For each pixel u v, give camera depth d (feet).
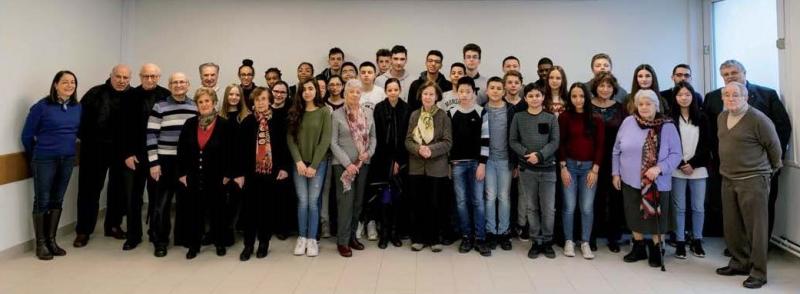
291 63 16.62
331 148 11.14
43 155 11.03
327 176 12.35
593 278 9.73
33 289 9.09
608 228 11.71
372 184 12.07
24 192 11.59
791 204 10.99
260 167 11.02
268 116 11.26
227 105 11.47
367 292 9.02
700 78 15.78
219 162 11.14
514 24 16.39
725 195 9.67
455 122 11.46
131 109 12.10
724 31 14.83
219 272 10.13
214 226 11.44
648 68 11.27
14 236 11.29
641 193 10.28
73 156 11.65
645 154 10.27
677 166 10.54
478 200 11.37
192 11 16.62
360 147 11.23
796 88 10.85
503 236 11.88
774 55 12.22
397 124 12.04
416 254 11.43
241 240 12.70
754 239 9.14
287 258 11.12
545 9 16.34
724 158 9.53
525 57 16.38
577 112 11.03
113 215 12.94
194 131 11.02
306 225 11.44
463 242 11.63
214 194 11.22
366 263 10.75
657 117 10.40
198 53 16.62
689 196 11.48
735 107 9.16
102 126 12.41
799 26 10.75
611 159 11.36
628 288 9.17
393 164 12.09
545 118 10.89
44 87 12.42
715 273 9.97
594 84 11.55
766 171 9.06
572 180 11.03
